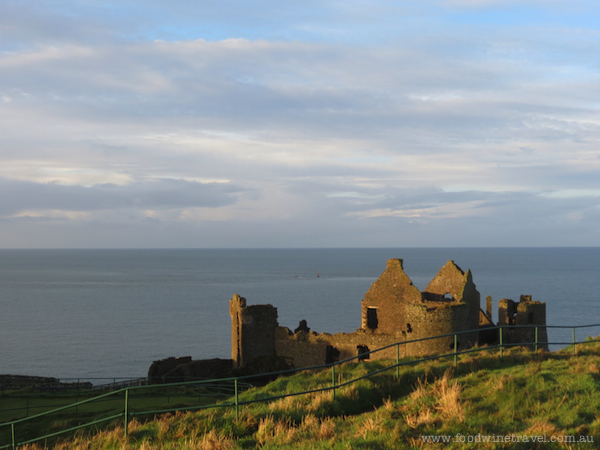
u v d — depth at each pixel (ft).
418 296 178.60
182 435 58.03
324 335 178.91
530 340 170.40
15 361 372.79
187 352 400.67
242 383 164.14
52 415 114.11
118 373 342.23
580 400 54.70
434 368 73.92
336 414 62.49
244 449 52.08
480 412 54.24
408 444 47.80
